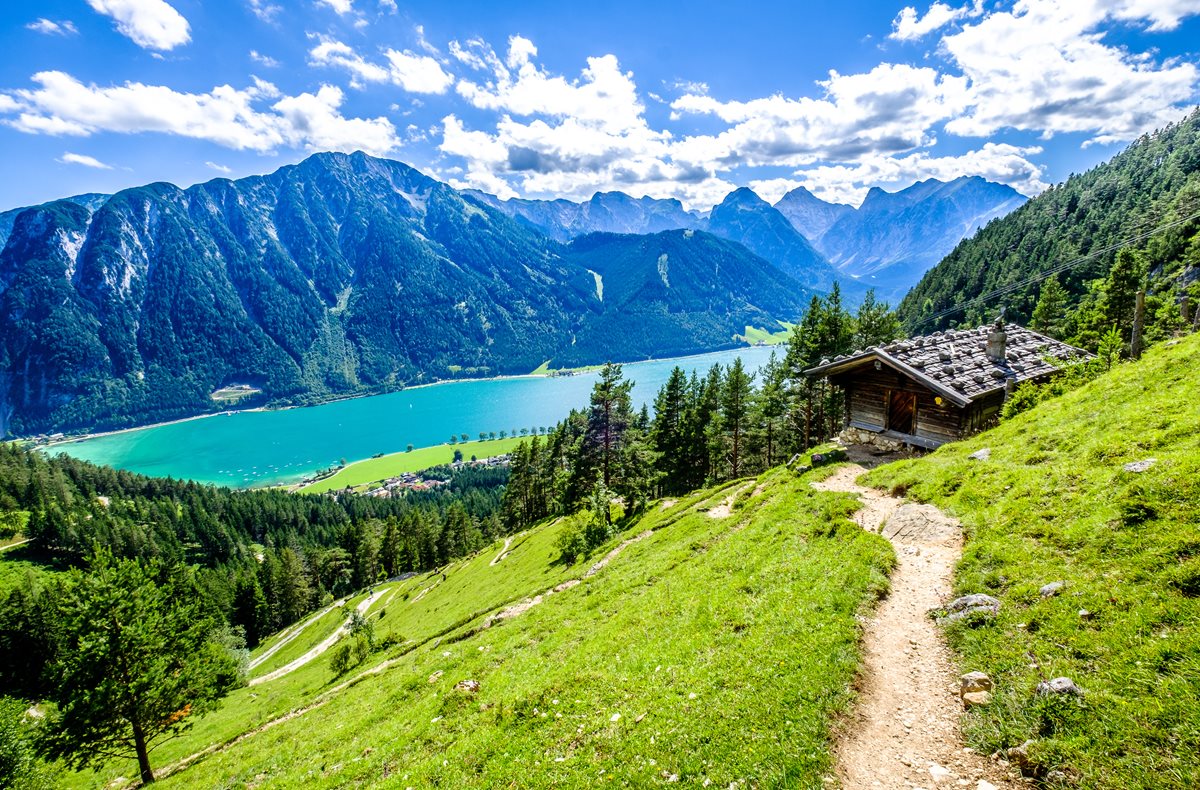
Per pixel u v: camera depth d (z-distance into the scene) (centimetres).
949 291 17675
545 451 10931
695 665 1292
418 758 1437
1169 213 11431
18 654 7488
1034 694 868
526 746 1226
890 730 920
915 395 2959
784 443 7050
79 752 2870
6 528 14462
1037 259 15588
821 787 828
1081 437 1677
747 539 2105
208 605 9250
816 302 5338
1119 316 5641
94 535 14212
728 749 963
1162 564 976
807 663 1116
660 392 7238
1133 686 797
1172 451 1283
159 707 2948
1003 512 1468
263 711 4338
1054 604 1029
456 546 13300
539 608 2642
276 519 19550
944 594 1276
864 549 1552
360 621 5281
